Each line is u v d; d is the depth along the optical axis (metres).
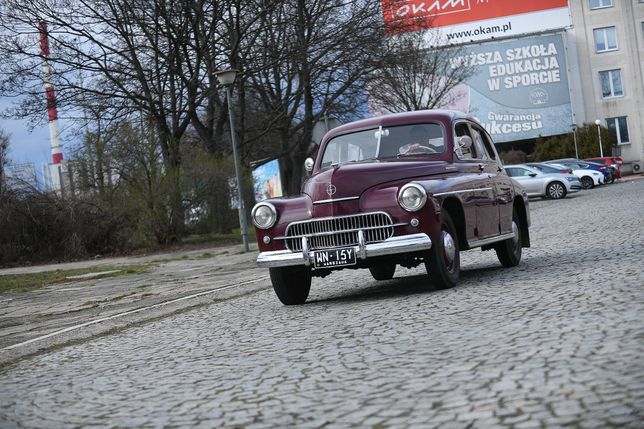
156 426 4.44
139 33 30.30
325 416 4.22
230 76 24.98
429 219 8.73
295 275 9.71
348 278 12.63
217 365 6.12
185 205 28.66
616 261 9.48
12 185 29.89
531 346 5.21
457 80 56.00
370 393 4.59
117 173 28.70
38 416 5.03
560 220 21.17
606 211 22.05
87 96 30.34
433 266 8.86
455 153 9.81
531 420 3.68
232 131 24.94
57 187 30.83
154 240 28.66
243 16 32.06
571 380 4.25
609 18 73.06
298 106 35.00
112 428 4.51
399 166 9.20
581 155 67.31
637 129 73.00
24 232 29.33
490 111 72.69
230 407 4.68
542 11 72.69
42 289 17.27
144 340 8.20
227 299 11.58
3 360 7.98
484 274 10.37
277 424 4.18
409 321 7.03
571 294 7.25
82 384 6.03
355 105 35.50
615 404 3.74
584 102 73.56
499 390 4.27
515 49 72.44
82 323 10.57
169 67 30.45
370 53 33.62
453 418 3.88
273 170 35.75
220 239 30.11
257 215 9.20
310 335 7.01
